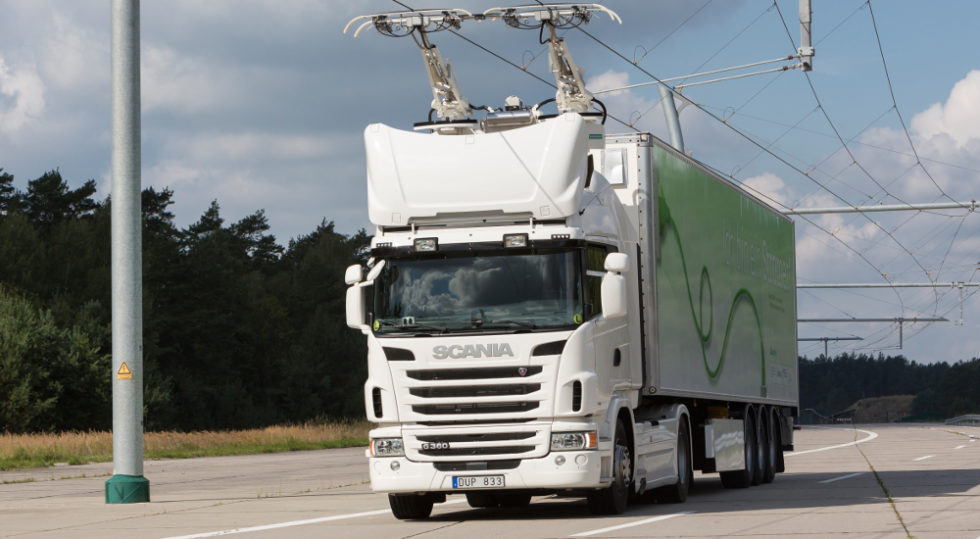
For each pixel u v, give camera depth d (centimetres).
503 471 1280
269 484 2302
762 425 2161
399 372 1309
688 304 1667
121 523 1398
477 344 1290
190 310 9806
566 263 1306
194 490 2114
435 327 1308
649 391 1487
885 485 1881
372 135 1400
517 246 1305
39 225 10281
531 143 1347
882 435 5378
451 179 1348
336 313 12275
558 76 1510
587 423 1288
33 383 6681
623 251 1450
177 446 4619
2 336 6600
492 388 1289
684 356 1633
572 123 1355
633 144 1525
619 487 1370
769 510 1420
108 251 9919
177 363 9588
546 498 1794
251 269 13662
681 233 1648
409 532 1220
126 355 1742
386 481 1309
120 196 1738
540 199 1321
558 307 1294
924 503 1468
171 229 10250
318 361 11175
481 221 1341
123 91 1742
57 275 9344
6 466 3259
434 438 1301
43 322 7144
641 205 1510
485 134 1367
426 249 1326
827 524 1209
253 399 10638
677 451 1611
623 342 1412
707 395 1748
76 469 3188
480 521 1348
